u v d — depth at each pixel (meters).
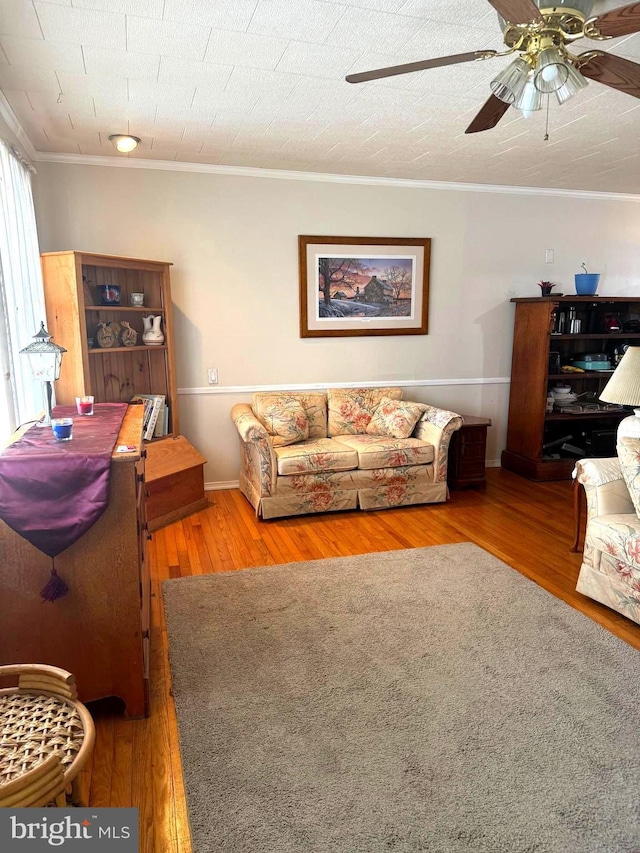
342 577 3.09
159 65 2.48
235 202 4.29
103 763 1.82
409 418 4.37
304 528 3.86
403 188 4.68
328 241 4.53
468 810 1.61
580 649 2.40
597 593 2.76
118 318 4.02
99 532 1.89
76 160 3.88
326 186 4.48
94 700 2.01
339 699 2.10
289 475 3.94
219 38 2.25
